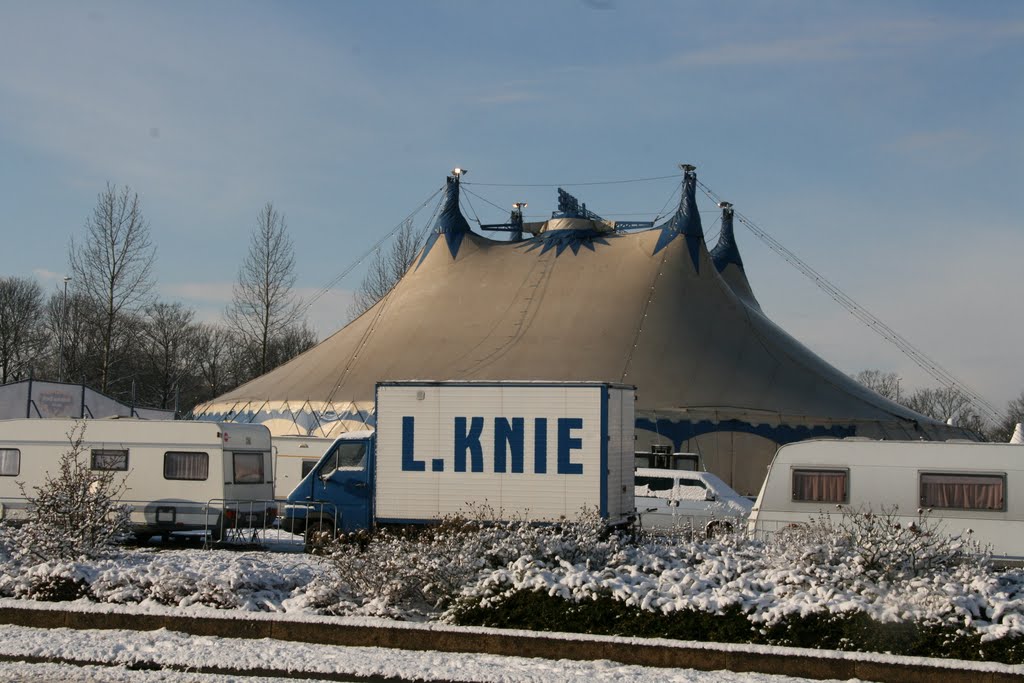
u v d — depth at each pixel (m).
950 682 12.06
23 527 18.53
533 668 12.55
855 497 21.06
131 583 16.12
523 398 21.91
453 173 56.03
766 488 21.70
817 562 14.77
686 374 44.31
